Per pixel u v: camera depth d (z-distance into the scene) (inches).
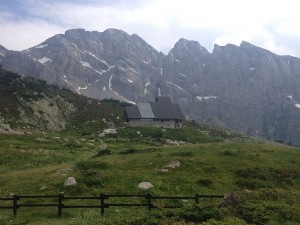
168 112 6934.1
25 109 6811.0
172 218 864.9
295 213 874.8
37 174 1736.0
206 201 1291.8
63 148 3127.5
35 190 1437.0
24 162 2310.5
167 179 1536.7
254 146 2402.8
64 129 6815.9
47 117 6894.7
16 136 3752.5
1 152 2586.1
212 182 1512.1
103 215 1058.7
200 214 876.0
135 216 884.6
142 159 1878.7
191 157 1902.1
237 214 886.4
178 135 5580.7
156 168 1691.7
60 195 1099.3
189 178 1560.0
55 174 1669.5
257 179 1583.4
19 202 1301.7
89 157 2596.0
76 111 7834.6
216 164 1775.3
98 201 1279.5
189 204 1204.5
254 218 853.2
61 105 7746.1
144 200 1291.8
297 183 1603.1
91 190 1403.8
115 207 1198.9
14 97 7135.8
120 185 1445.6
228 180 1568.7
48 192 1392.7
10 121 5900.6
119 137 4985.2
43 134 4913.9
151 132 5482.3
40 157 2501.2
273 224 808.9
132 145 3890.3
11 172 1932.8
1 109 6402.6
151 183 1469.0
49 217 1088.2
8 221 1043.9
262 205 919.7
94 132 6033.5
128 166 1743.4
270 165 1790.1
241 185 1518.2
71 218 1053.8
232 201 953.5
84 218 1007.0
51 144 3368.6
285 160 1952.5
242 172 1652.3
